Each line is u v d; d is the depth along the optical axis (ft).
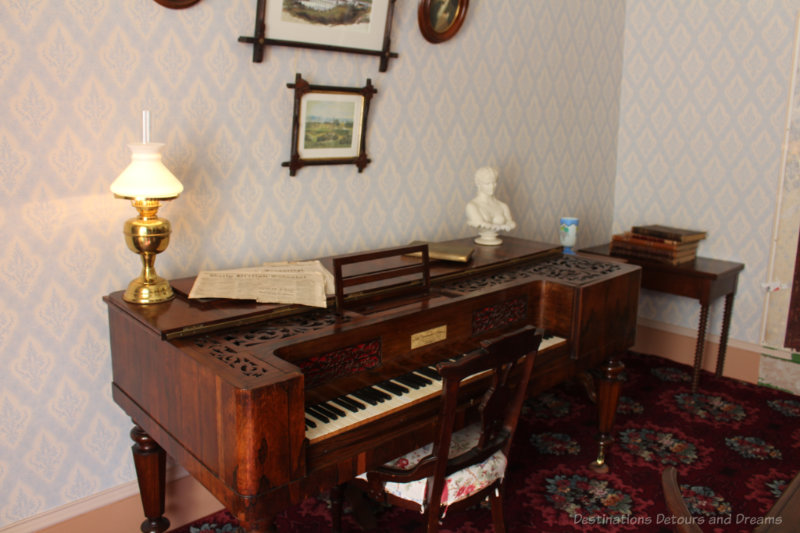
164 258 8.33
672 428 11.94
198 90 8.25
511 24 12.05
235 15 8.39
